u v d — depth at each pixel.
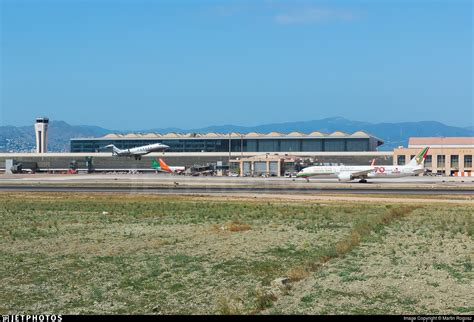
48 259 50.41
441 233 65.62
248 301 34.97
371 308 32.94
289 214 90.50
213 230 71.19
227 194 142.38
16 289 39.06
